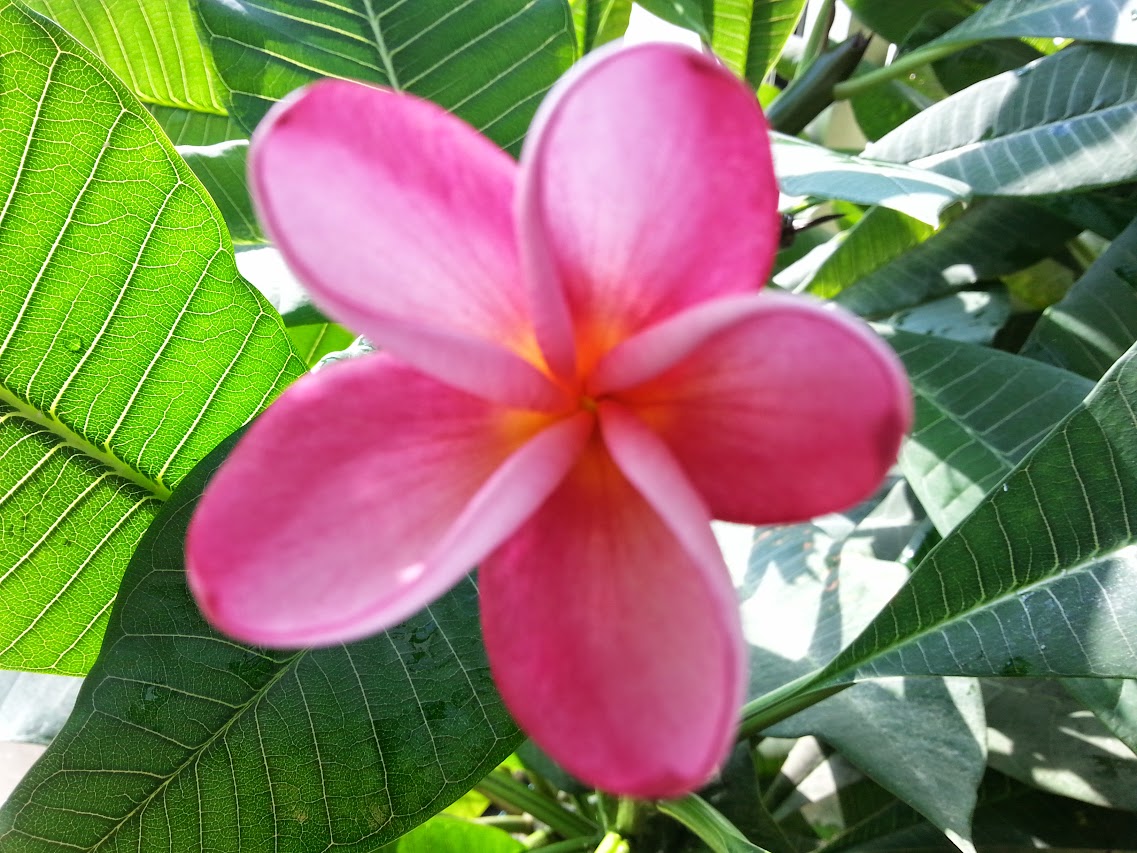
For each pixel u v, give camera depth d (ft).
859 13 1.21
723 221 0.34
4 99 0.46
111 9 0.92
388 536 0.31
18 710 0.77
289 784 0.51
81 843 0.49
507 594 0.33
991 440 0.80
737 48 1.07
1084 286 0.91
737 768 0.79
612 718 0.30
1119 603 0.56
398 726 0.52
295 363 0.58
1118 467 0.57
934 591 0.60
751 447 0.32
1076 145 0.82
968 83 1.14
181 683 0.51
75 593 0.59
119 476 0.58
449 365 0.30
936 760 0.69
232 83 0.74
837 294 1.11
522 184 0.28
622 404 0.34
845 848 0.84
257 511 0.30
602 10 1.02
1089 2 0.86
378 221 0.31
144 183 0.50
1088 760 0.76
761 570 0.85
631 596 0.31
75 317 0.52
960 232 1.07
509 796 0.89
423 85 0.75
